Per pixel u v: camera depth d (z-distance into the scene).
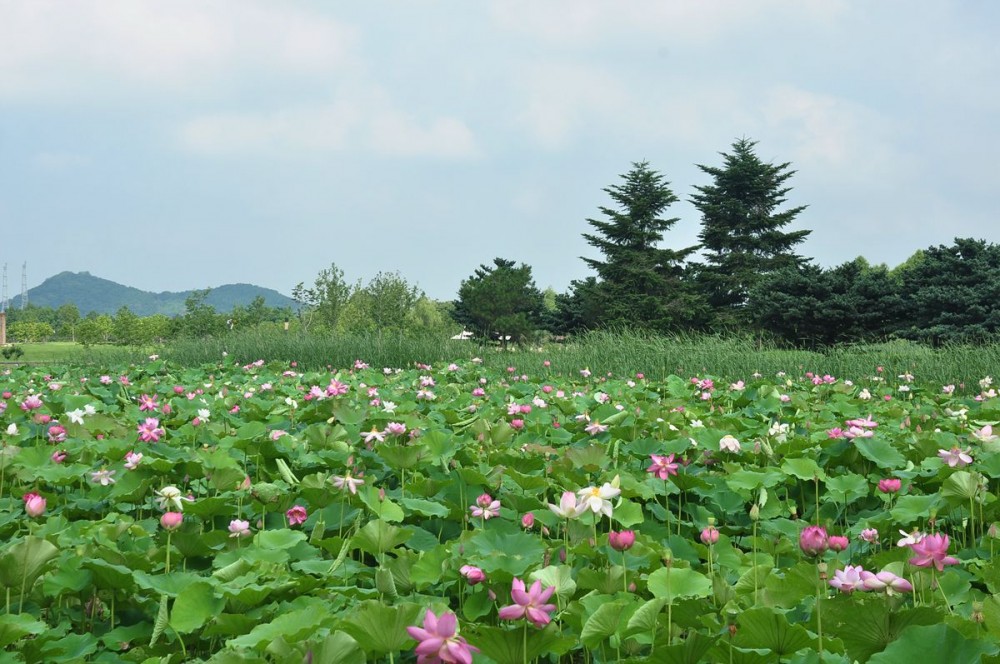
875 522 3.92
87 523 3.88
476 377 12.98
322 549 3.86
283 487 4.46
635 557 3.36
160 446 5.22
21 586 3.00
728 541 3.85
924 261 36.31
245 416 7.00
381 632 2.43
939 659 2.16
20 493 4.61
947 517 4.18
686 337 20.25
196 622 2.79
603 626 2.62
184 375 12.76
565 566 2.94
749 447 5.39
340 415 6.38
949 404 8.89
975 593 3.16
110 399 9.60
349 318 41.50
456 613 3.16
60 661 2.74
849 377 15.23
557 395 9.57
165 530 3.49
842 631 2.47
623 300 46.59
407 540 3.73
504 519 4.02
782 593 2.92
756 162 52.44
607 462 4.90
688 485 4.42
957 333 31.20
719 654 2.45
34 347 68.31
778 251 52.81
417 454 4.59
